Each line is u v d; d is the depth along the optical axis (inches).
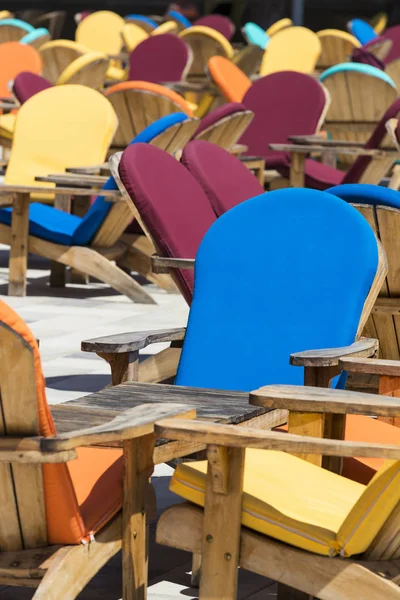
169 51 1230.9
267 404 249.6
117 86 820.6
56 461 215.0
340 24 2405.3
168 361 429.1
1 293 684.1
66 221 692.1
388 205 380.5
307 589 229.9
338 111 956.0
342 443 219.9
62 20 1945.1
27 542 234.1
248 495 238.5
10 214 677.3
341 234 334.0
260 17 2224.4
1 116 1031.0
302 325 328.5
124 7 2487.7
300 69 1382.9
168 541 244.7
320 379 293.4
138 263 698.8
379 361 284.7
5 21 1523.1
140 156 419.5
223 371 331.6
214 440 225.9
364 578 224.1
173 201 421.7
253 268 340.2
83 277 732.7
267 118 914.1
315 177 836.0
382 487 221.0
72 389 467.8
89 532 236.1
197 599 285.6
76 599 283.1
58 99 754.2
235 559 235.9
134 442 248.2
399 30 1582.2
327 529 230.7
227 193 466.3
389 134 728.3
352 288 326.3
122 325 596.1
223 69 1037.2
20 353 210.5
